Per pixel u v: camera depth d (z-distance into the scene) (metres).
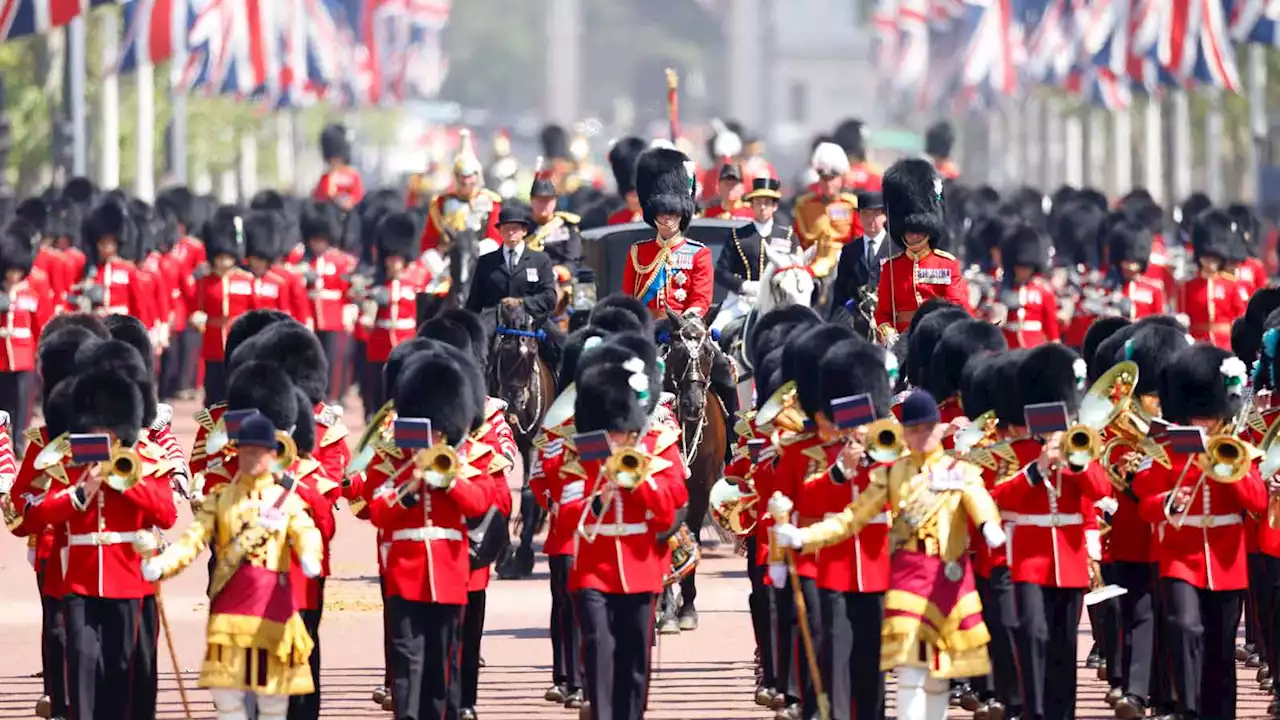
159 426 53.84
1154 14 181.62
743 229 77.50
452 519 49.88
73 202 137.62
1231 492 51.31
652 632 49.50
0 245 108.06
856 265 71.25
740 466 55.59
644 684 49.22
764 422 51.22
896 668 47.66
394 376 53.34
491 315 78.06
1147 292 123.81
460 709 53.34
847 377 49.03
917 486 47.12
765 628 55.50
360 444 51.03
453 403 50.12
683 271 70.88
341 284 130.62
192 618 68.44
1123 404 52.81
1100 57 185.12
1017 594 50.88
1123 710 53.81
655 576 49.16
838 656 48.78
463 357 52.16
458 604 49.94
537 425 75.94
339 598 71.75
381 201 166.50
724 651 63.72
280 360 54.72
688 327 68.00
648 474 48.47
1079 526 51.00
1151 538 53.06
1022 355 52.19
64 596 50.22
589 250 90.25
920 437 47.25
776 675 54.28
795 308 58.78
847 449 47.91
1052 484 50.75
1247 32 175.88
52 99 188.50
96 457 48.78
